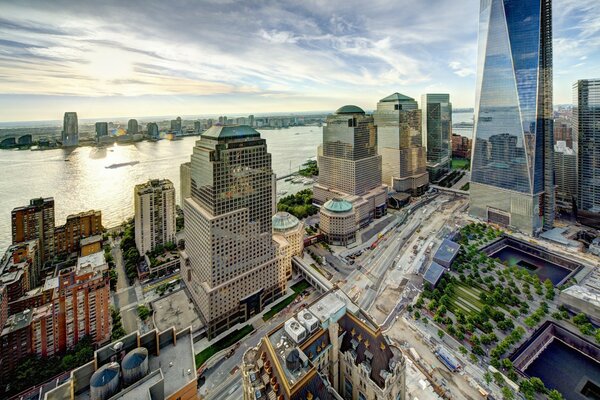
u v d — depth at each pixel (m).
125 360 88.25
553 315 187.12
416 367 154.75
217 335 185.75
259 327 192.38
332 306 131.00
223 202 180.88
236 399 143.88
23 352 152.88
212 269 180.00
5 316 172.38
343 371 122.94
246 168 188.75
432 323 186.88
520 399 137.38
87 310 167.25
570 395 145.12
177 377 92.50
